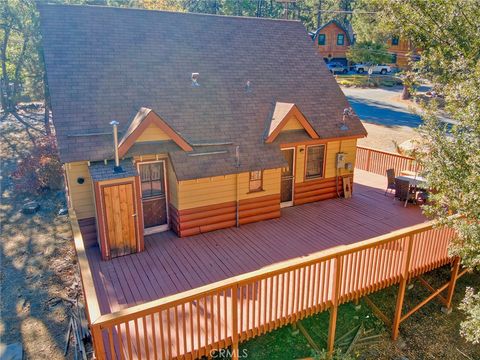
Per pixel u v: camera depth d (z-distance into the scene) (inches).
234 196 442.0
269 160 443.2
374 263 344.5
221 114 458.9
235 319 272.5
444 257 400.8
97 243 398.6
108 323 219.1
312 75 568.1
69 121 383.9
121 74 438.6
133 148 381.7
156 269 359.3
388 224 465.4
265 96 505.0
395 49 1782.7
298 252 396.2
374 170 665.0
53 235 549.6
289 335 373.1
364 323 397.1
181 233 419.8
